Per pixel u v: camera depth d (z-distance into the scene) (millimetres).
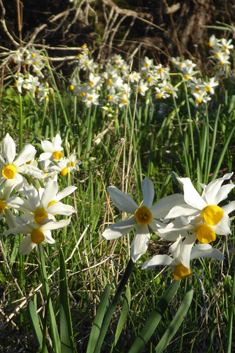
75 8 3461
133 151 1145
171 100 2076
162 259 451
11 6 4004
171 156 1394
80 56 1841
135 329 579
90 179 960
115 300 466
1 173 499
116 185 999
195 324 595
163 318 625
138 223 452
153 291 652
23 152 501
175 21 3975
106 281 608
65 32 3541
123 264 702
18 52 1824
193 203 438
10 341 571
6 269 649
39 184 516
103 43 3332
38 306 615
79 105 1992
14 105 1846
